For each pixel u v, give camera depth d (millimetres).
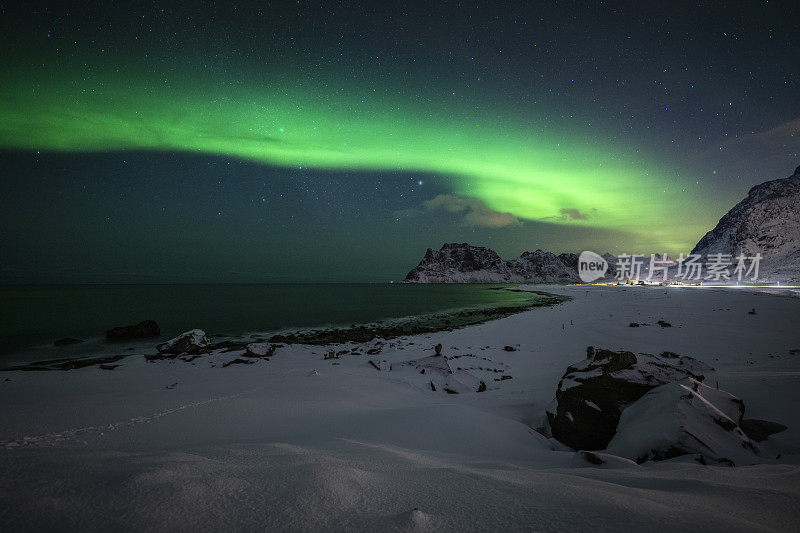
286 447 3602
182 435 4840
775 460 4258
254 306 60938
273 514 1894
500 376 13297
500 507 2043
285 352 17969
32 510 1841
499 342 21125
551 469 3564
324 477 2404
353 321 40250
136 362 15773
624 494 2316
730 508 2123
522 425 6652
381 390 9211
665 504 2117
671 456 4258
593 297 67625
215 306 60438
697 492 2477
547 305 55594
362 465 2984
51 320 39625
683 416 4828
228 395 7840
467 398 9641
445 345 20625
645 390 6746
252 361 15320
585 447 6102
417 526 1736
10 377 12008
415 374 12109
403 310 54375
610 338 20047
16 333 30250
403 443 4902
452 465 3287
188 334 20688
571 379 7422
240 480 2355
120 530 1675
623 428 5570
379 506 2061
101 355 21094
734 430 4883
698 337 19016
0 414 5906
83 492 2074
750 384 7273
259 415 6102
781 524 1914
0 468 2537
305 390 8469
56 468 2545
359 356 17172
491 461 3842
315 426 5566
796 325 21984
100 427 5094
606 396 6648
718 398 5844
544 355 17078
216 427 5320
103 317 42781
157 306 59625
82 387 9664
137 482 2160
